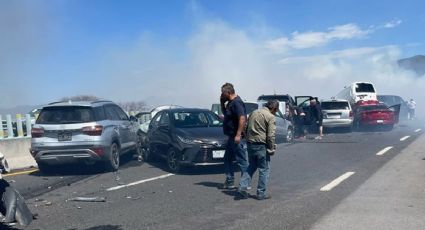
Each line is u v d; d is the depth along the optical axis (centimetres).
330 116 1930
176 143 955
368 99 2441
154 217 589
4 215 500
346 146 1361
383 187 728
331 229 505
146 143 1150
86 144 958
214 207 634
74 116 973
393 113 1992
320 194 695
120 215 606
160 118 1090
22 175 1002
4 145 1166
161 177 914
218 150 920
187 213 604
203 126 1019
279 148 1387
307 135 1861
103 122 998
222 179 870
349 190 715
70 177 955
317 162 1049
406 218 543
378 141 1476
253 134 675
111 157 1008
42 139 966
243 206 636
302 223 535
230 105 736
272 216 573
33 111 1673
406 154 1115
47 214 623
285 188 754
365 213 570
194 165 917
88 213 623
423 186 726
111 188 808
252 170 697
